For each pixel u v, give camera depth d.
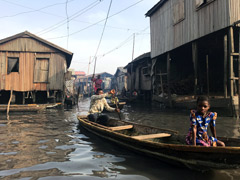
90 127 5.80
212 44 12.91
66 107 16.36
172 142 4.31
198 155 2.93
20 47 14.78
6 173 3.06
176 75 17.25
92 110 6.59
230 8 8.88
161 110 12.24
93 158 3.75
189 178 2.86
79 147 4.48
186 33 11.98
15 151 4.19
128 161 3.58
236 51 13.09
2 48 14.58
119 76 37.28
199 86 12.99
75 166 3.35
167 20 14.21
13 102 15.20
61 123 7.88
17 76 14.68
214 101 9.33
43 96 15.91
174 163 3.29
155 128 4.82
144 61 19.81
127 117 9.62
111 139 4.74
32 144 4.73
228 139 3.62
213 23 9.83
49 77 15.07
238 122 7.34
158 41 15.62
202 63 16.52
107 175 2.98
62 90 15.23
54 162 3.54
